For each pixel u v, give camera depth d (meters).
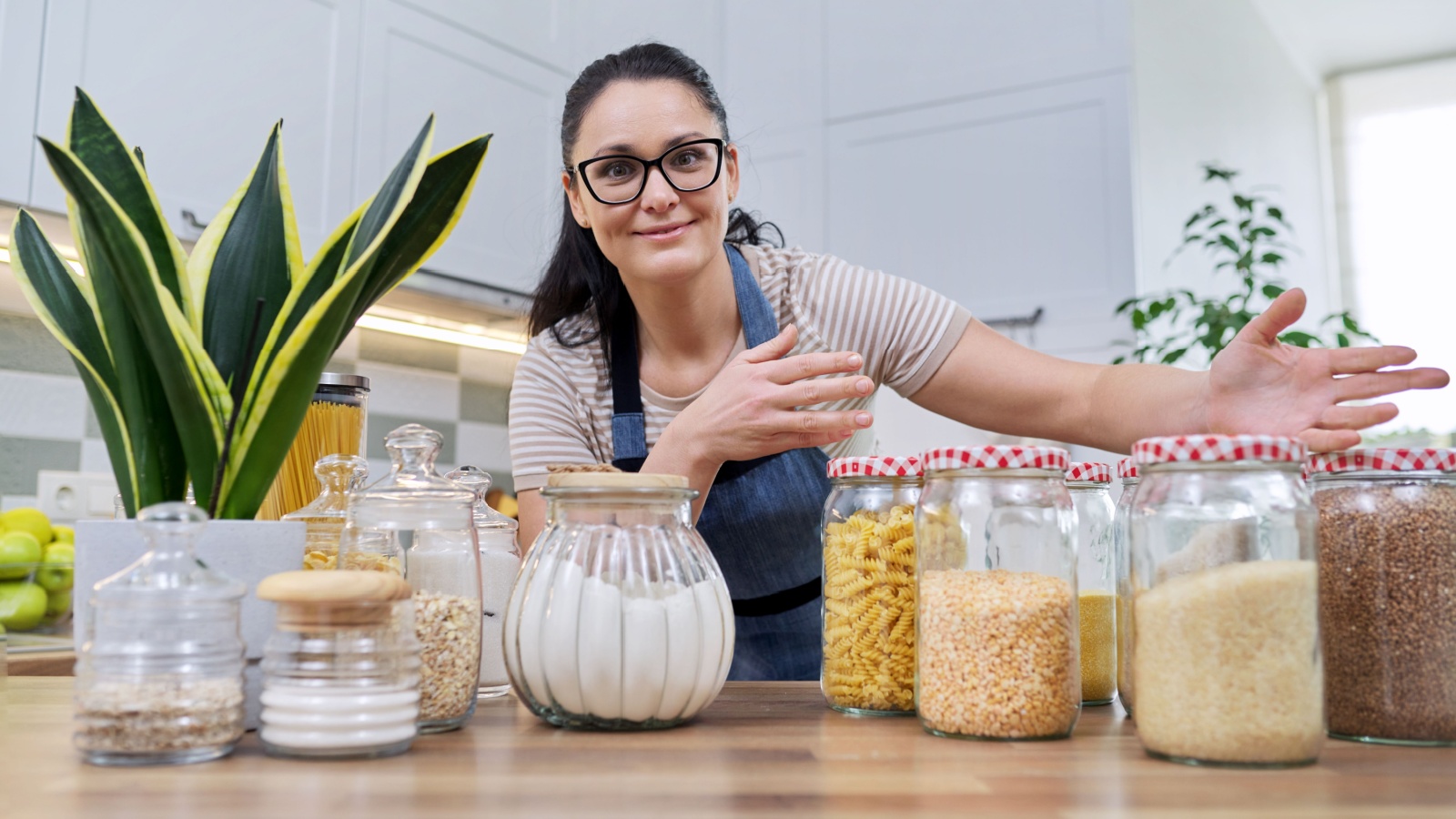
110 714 0.61
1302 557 0.64
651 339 1.36
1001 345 1.28
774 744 0.69
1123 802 0.52
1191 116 3.22
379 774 0.59
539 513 1.32
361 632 0.65
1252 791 0.55
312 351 0.71
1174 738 0.62
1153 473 0.68
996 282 2.67
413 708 0.66
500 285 2.53
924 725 0.73
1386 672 0.69
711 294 1.30
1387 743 0.69
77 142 0.74
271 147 0.83
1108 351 2.53
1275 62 4.59
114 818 0.49
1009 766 0.61
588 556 0.74
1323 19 4.59
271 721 0.64
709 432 0.99
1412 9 4.50
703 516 1.32
